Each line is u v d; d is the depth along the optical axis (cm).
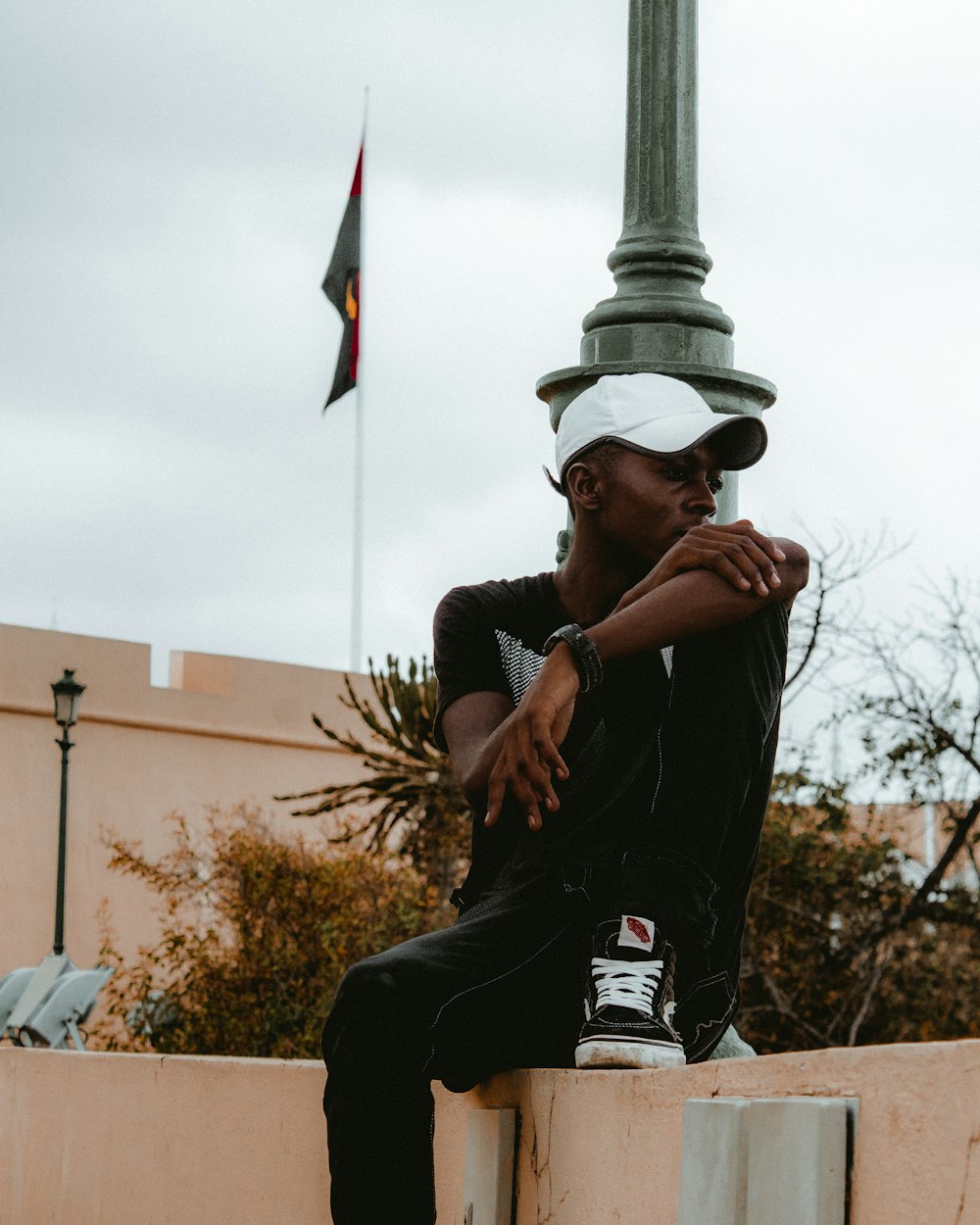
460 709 222
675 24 352
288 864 1192
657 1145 169
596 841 207
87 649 1916
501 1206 202
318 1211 275
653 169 346
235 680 2006
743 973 1014
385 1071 194
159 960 1194
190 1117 323
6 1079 423
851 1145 139
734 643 196
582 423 221
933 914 1030
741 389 312
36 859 1853
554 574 231
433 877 1180
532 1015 205
